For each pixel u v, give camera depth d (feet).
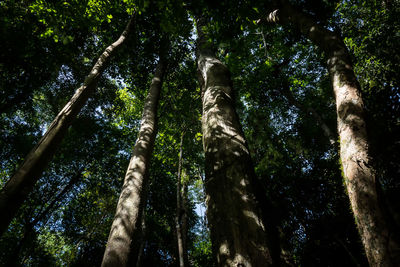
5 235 35.42
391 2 32.73
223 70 13.53
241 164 7.59
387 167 8.39
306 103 43.19
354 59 31.81
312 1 19.60
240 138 8.80
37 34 27.73
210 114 10.31
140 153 16.15
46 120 42.01
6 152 35.96
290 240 24.61
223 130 9.09
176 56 32.22
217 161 8.04
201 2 12.57
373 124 9.53
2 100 30.27
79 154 40.11
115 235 11.29
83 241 41.68
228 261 5.41
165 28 13.10
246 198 6.55
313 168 28.63
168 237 47.29
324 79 44.19
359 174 6.66
